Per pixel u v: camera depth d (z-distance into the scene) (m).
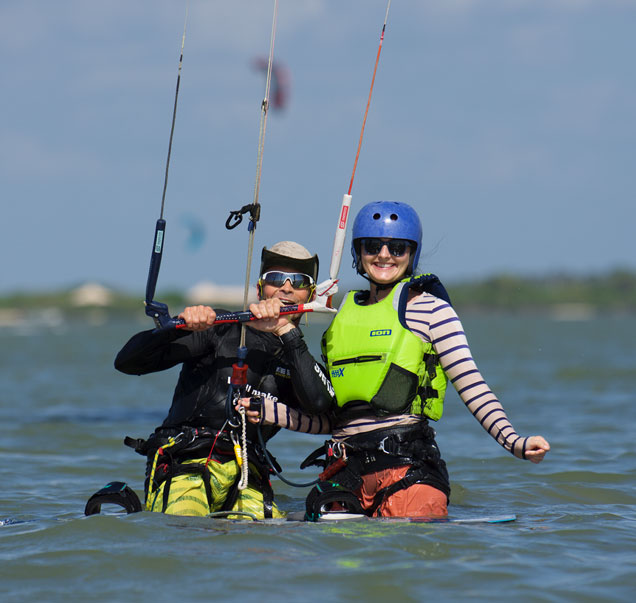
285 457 33.53
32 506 23.89
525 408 50.12
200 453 20.34
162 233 20.11
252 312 19.55
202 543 17.23
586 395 56.78
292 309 19.70
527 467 30.16
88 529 18.09
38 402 55.41
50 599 14.58
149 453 20.88
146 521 18.69
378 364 19.70
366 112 21.12
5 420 45.03
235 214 20.03
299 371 19.56
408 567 16.06
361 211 20.95
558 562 16.78
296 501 25.45
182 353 20.42
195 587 15.01
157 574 15.62
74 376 79.69
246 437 20.69
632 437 37.47
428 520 19.27
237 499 20.55
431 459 19.98
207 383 20.48
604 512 22.27
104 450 35.16
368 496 20.20
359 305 20.61
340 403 20.17
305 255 20.91
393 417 19.94
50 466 31.09
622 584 15.53
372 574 15.66
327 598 14.56
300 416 20.52
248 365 20.52
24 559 16.44
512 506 23.53
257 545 17.12
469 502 24.25
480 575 15.81
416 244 20.86
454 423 43.44
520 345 143.62
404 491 19.67
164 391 63.72
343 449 20.05
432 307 20.31
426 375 20.25
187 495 19.72
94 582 15.30
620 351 119.25
